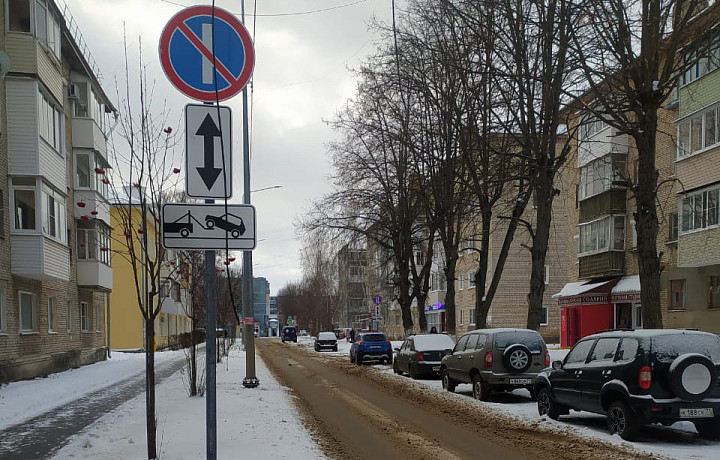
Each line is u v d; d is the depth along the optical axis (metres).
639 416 8.00
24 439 8.41
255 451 6.92
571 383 9.54
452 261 22.02
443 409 11.64
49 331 20.94
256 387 14.77
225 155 4.57
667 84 12.09
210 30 4.67
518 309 39.25
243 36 4.74
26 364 18.39
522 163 16.77
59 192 20.12
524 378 12.41
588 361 9.37
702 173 20.05
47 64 19.11
